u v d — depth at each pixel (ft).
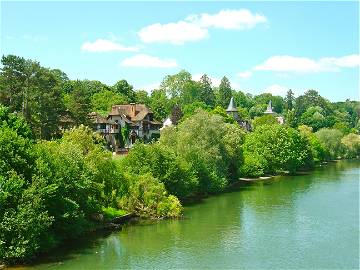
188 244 163.22
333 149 554.46
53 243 146.72
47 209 147.84
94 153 196.24
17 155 146.51
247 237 173.27
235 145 325.21
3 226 131.03
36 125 304.50
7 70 298.15
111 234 175.83
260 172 364.17
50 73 321.52
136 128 450.30
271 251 155.63
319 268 138.72
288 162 399.03
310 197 265.54
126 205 203.51
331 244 164.55
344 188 303.68
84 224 165.78
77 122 359.25
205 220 202.49
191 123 291.17
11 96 296.51
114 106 458.09
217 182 277.23
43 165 148.36
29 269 133.28
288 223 196.95
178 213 207.00
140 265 139.33
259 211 222.89
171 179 231.71
